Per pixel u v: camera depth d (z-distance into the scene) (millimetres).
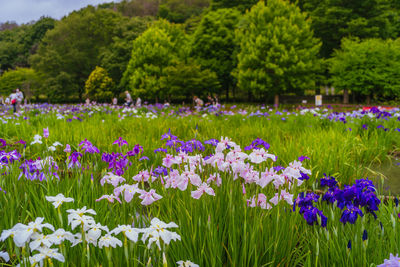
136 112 14203
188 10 91875
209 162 2660
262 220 2416
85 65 64812
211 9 52156
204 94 37500
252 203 2467
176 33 47531
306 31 32656
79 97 66625
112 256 2053
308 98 40219
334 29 39812
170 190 2982
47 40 69750
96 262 1919
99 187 3373
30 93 65938
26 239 1590
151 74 41688
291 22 32281
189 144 4004
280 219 2402
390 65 30000
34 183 3211
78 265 2088
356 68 30969
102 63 57875
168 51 42812
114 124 9883
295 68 30312
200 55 43594
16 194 2836
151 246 1896
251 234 2176
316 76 35781
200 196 2396
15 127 8297
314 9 42750
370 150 6070
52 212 2559
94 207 2797
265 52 32188
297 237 2598
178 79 35938
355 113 9922
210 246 2084
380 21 38875
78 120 11461
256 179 2533
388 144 6793
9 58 101125
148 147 5547
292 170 2475
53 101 64688
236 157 2553
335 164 4820
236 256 2119
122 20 67062
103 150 5609
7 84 66938
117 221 2504
